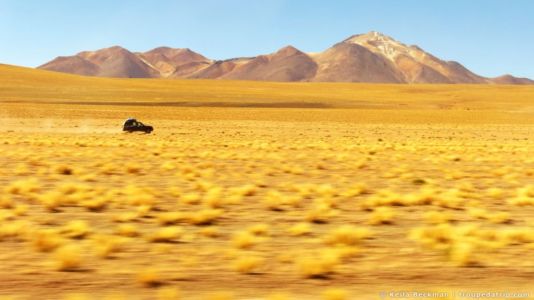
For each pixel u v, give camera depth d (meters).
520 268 11.38
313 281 10.41
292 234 14.64
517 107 188.50
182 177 27.19
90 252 12.38
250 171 30.58
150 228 15.32
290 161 36.78
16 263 11.43
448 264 11.65
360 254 12.48
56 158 36.53
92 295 9.52
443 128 99.00
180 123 102.12
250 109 146.62
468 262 11.58
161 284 10.15
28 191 21.56
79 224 14.52
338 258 11.88
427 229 14.19
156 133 75.88
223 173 29.66
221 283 10.24
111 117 114.19
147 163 33.91
